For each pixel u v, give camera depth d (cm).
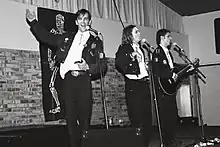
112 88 666
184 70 564
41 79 533
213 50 871
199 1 823
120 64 512
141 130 318
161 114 519
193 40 895
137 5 744
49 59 544
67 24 582
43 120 530
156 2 801
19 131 407
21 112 504
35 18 480
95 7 649
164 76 519
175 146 534
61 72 454
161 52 525
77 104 446
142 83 506
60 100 550
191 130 761
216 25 867
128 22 715
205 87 866
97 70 469
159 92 517
